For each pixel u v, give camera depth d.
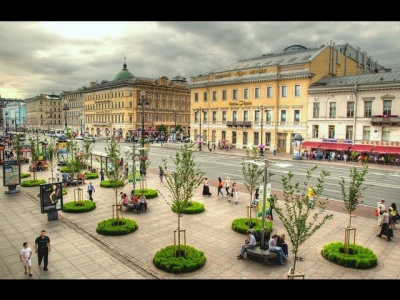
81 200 23.84
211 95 72.69
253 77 63.28
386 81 46.47
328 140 52.84
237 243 16.11
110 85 108.75
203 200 25.05
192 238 16.80
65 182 29.97
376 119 47.28
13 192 27.56
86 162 41.00
